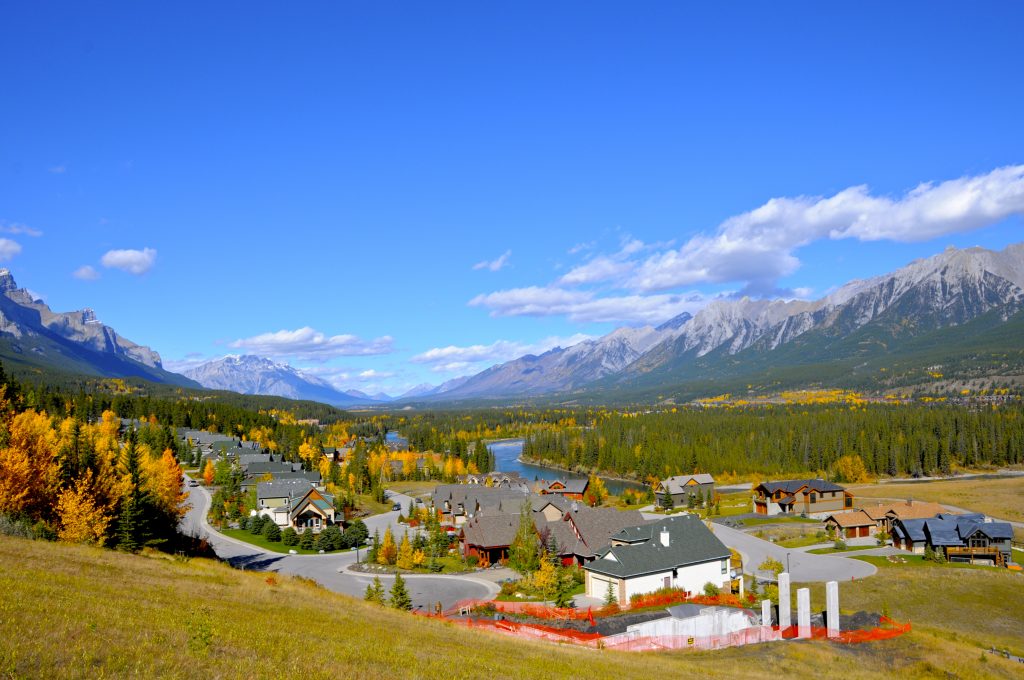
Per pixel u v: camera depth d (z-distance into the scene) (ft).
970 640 199.21
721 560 249.55
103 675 66.90
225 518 389.60
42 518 190.90
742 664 150.41
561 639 162.71
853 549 361.30
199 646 80.33
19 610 82.43
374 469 618.85
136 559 154.30
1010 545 332.60
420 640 117.50
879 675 151.74
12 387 438.40
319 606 135.33
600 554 248.73
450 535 370.53
